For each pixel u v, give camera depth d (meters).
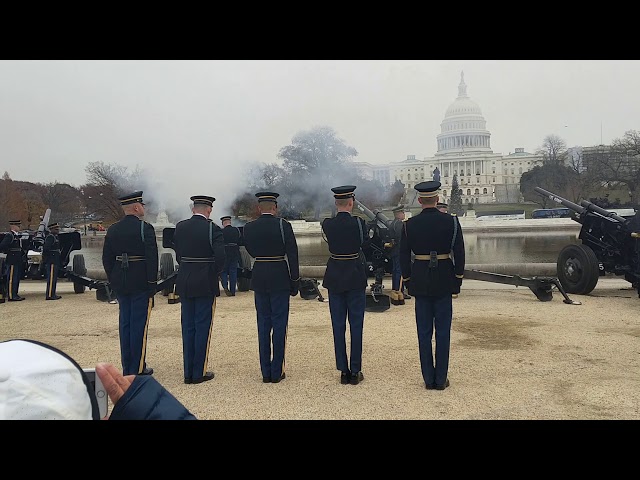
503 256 20.50
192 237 5.23
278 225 5.17
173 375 5.47
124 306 5.46
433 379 4.79
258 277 5.14
